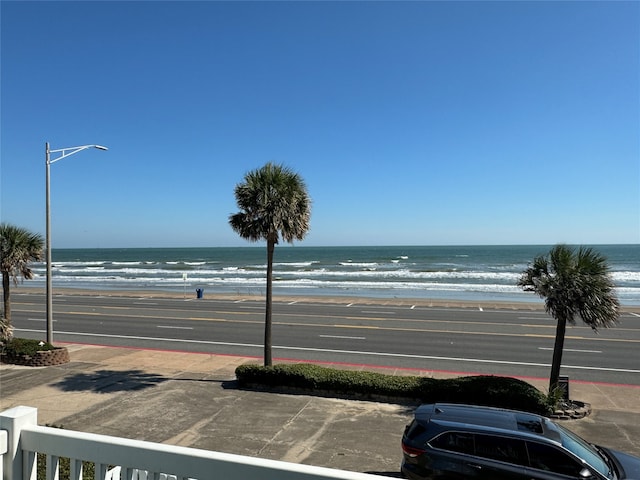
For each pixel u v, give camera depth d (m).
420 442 7.71
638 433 11.61
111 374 16.77
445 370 18.41
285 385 14.65
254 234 15.14
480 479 7.18
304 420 12.24
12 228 19.11
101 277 78.06
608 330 27.02
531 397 12.54
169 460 2.76
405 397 13.56
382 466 9.71
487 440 7.40
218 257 168.12
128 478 2.89
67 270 98.56
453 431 7.59
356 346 22.66
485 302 40.28
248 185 15.01
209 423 12.02
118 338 24.53
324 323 29.19
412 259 136.00
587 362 19.77
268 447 10.58
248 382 15.03
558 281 13.07
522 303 39.44
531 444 7.24
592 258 13.35
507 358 20.41
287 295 47.19
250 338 24.52
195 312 33.94
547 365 19.28
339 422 12.10
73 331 26.58
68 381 15.77
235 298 43.34
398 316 32.06
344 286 59.59
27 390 14.74
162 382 15.77
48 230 18.48
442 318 31.20
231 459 2.64
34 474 3.13
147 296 45.38
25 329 27.44
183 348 22.11
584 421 12.45
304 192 15.59
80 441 2.97
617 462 7.66
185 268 103.81
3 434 3.05
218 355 20.55
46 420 12.16
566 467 7.05
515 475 7.07
